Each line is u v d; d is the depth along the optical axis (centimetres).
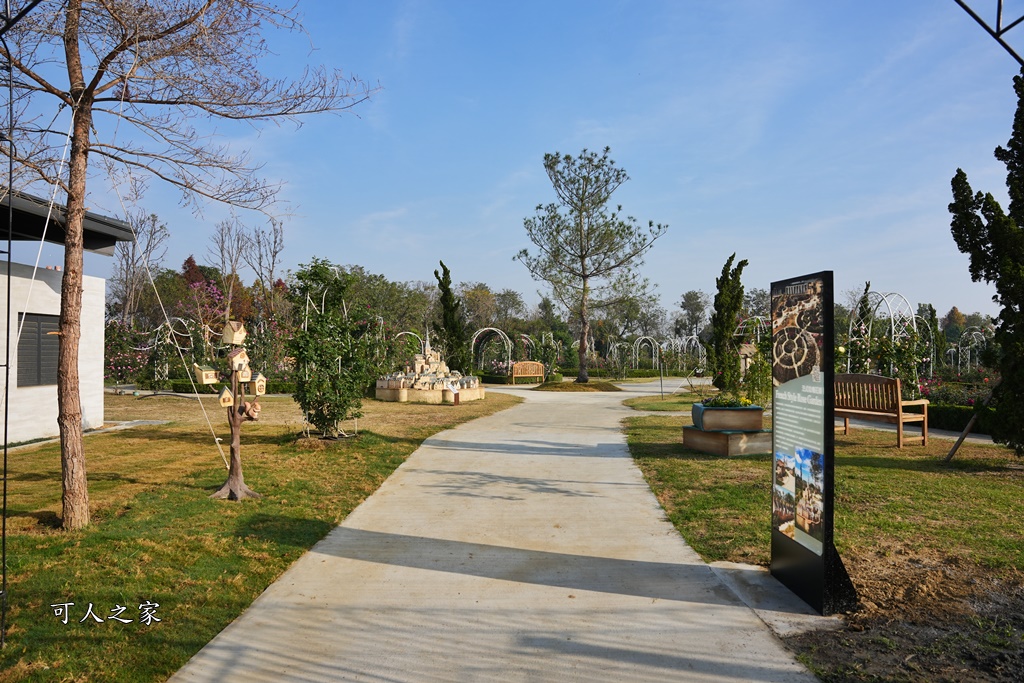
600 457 934
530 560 494
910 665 318
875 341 1447
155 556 493
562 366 4550
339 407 1046
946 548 484
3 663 331
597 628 373
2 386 1094
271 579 463
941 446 984
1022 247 794
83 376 1295
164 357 2294
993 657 325
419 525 594
